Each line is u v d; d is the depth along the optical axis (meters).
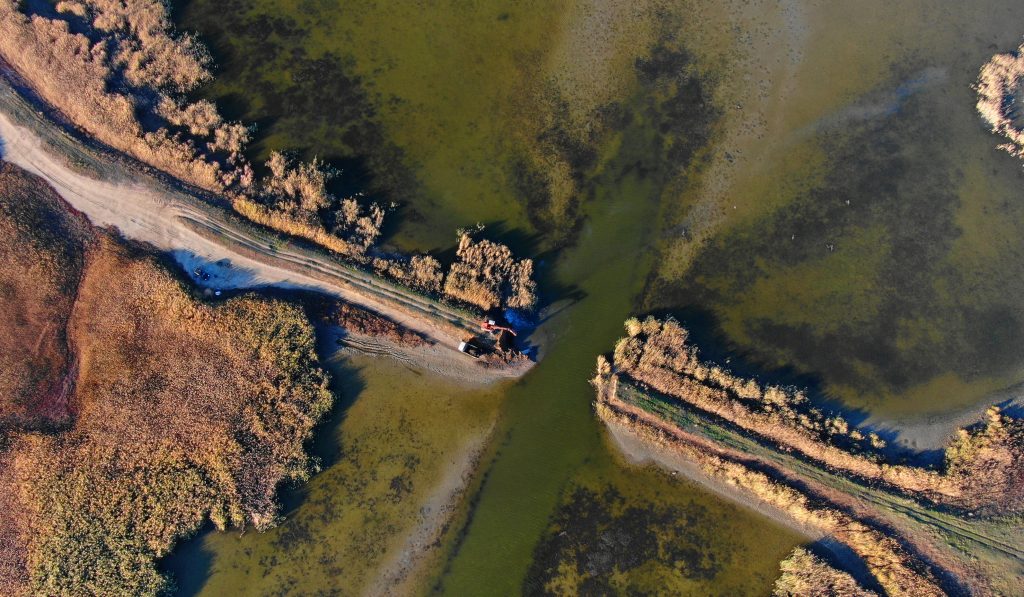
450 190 38.69
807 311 37.12
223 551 34.03
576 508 34.88
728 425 35.41
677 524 34.62
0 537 33.25
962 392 36.06
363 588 33.91
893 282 37.50
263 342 35.44
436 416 35.91
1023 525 32.97
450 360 36.44
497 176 38.91
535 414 36.03
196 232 37.28
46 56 38.91
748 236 38.19
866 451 34.78
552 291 37.44
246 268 37.16
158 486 33.84
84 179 37.59
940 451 35.19
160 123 38.88
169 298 35.88
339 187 38.44
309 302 36.66
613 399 35.94
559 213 38.41
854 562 33.72
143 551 33.22
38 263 36.00
